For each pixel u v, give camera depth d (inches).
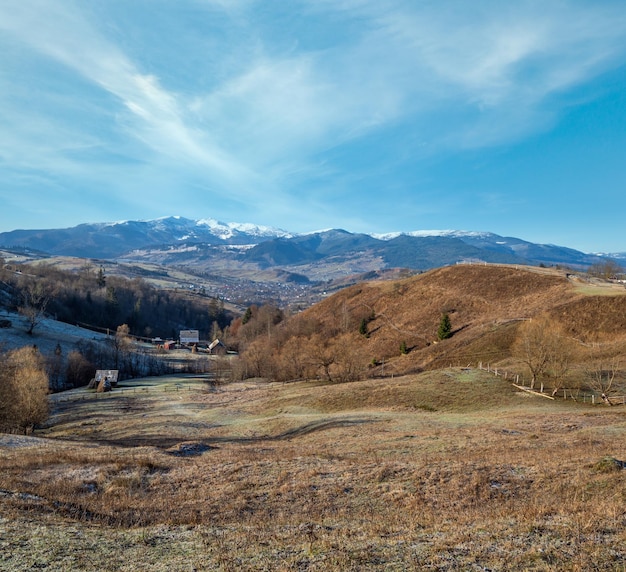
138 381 4340.6
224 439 1750.7
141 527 627.8
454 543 491.8
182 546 524.1
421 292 4970.5
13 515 618.5
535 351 2132.1
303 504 775.1
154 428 2071.9
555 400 1921.8
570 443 1065.5
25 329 5137.8
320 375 3440.0
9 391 2153.1
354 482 865.5
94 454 1241.4
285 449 1267.2
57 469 1043.3
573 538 478.9
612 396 1930.4
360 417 1787.6
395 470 911.7
